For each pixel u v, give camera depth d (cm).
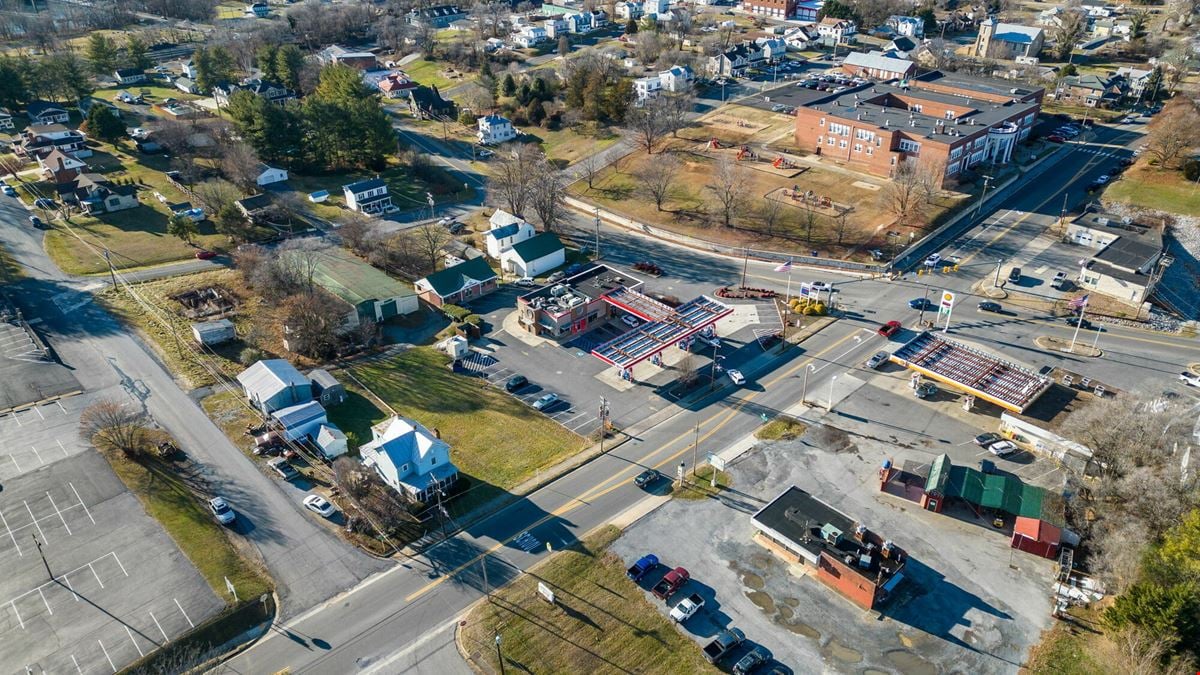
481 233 14988
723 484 8362
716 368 10431
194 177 16488
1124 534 6825
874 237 13888
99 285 12512
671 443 9056
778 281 12838
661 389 10112
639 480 8344
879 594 6838
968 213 14750
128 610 6844
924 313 11681
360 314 11462
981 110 17550
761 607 6888
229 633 6675
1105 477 7819
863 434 9144
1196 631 5859
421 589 7088
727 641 6419
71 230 14412
